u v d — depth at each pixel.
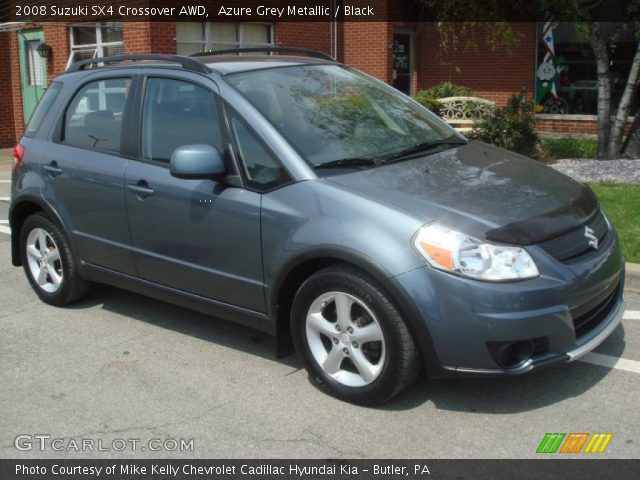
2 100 16.75
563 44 15.19
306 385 4.16
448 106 12.72
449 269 3.45
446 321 3.46
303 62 5.00
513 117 11.27
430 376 3.61
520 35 14.64
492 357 3.46
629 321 4.90
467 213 3.62
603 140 11.08
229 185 4.18
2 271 6.72
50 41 15.08
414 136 4.68
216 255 4.28
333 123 4.42
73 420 3.86
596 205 4.25
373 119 4.64
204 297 4.47
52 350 4.80
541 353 3.54
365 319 3.77
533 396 3.92
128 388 4.20
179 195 4.39
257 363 4.49
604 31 14.04
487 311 3.40
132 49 13.20
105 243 4.97
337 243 3.68
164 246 4.57
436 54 16.86
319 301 3.88
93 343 4.89
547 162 11.00
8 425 3.83
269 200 3.99
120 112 4.91
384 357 3.67
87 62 5.50
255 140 4.15
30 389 4.23
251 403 3.97
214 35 13.98
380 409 3.84
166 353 4.68
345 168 4.05
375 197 3.74
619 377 4.09
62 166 5.18
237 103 4.28
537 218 3.68
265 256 4.03
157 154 4.62
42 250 5.60
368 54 15.95
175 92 4.62
